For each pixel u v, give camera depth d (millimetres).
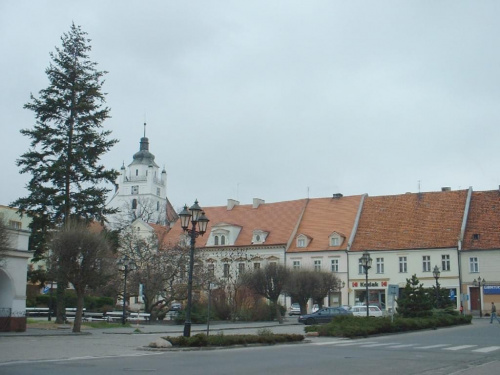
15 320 33188
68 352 21703
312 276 59875
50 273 35375
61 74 43688
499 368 17203
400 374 15578
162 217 131250
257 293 56750
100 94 44500
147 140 142875
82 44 44500
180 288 51781
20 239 34250
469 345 26750
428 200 76938
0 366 16250
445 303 60688
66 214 42406
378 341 29875
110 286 51750
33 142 42844
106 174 44125
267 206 87375
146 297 51875
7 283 33625
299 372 15617
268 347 25641
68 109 43656
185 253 53750
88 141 43656
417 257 71688
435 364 18344
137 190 137500
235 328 44125
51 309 49812
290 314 75438
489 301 66812
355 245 75750
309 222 81875
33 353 20844
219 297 55594
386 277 73062
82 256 35062
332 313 49750
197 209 28156
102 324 43406
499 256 67375
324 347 25578
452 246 69750
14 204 42656
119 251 52188
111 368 16000
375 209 79438
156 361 18391
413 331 39219
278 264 57375
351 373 15594
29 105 43062
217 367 16578
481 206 73188
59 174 42000
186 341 24281
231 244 82438
